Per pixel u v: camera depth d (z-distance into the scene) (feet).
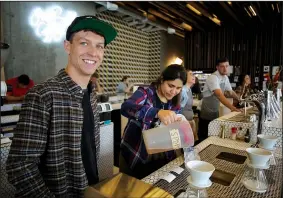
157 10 23.20
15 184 2.93
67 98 3.27
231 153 4.98
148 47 31.30
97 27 3.44
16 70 16.56
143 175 4.99
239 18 24.21
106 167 7.71
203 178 2.63
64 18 19.12
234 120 6.46
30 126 2.98
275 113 5.93
